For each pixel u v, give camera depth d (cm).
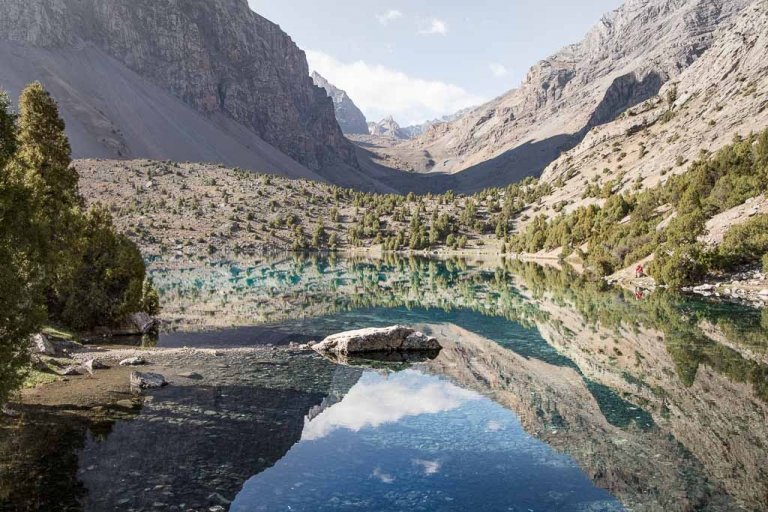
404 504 1256
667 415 1952
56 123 3638
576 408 2077
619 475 1441
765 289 5462
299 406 2081
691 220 7369
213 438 1662
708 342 3288
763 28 19912
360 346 3256
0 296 1337
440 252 17775
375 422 1912
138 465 1418
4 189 1393
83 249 3572
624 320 4288
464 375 2689
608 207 12444
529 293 6544
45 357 2527
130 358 2700
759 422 1852
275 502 1248
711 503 1276
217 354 3041
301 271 10431
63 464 1398
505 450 1636
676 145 16925
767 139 8950
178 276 9112
